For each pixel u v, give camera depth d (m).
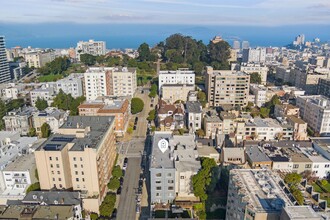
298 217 74.19
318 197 114.81
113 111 182.12
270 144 154.25
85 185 117.44
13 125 184.62
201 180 115.56
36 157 114.88
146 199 125.06
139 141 181.38
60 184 119.19
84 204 114.00
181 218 99.44
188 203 117.69
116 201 123.94
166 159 123.81
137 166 151.38
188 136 147.25
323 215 80.44
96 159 113.75
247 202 85.12
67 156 120.56
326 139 162.75
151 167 116.06
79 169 115.25
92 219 112.00
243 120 180.38
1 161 131.00
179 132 185.75
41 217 96.38
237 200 91.38
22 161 133.50
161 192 118.44
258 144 153.88
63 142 122.25
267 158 135.12
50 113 191.00
